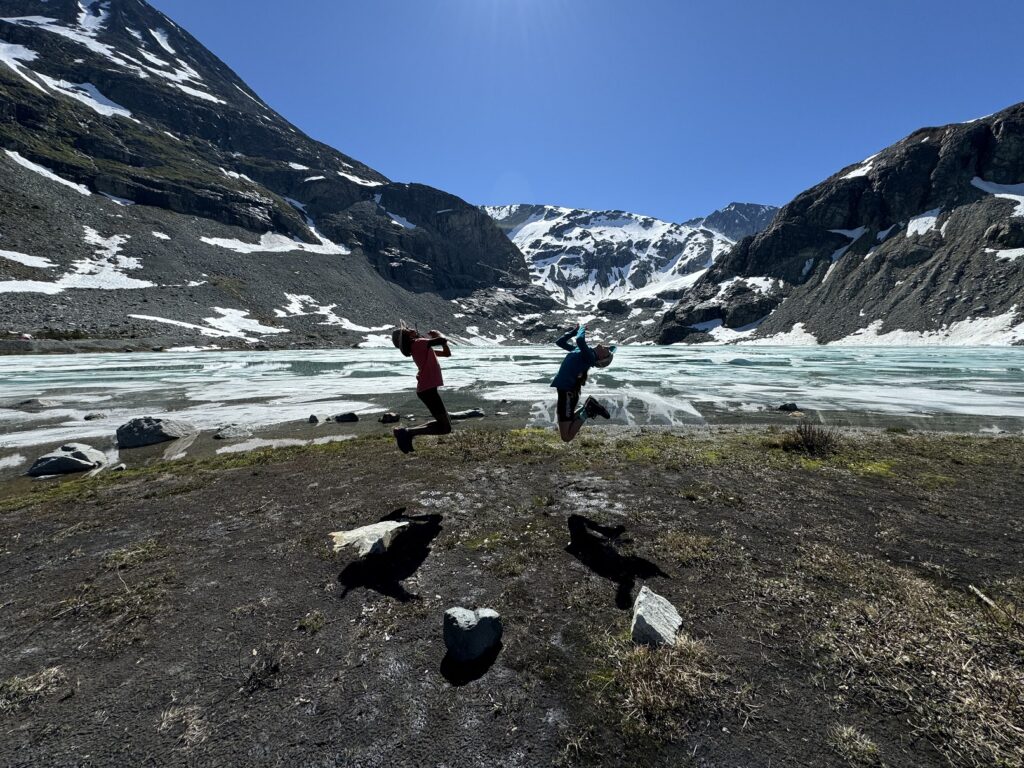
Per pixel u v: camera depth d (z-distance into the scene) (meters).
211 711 2.93
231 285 114.88
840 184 160.38
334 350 89.94
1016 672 3.06
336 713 2.90
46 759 2.60
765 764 2.52
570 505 6.50
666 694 2.97
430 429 6.08
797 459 8.97
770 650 3.40
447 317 172.88
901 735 2.67
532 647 3.48
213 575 4.65
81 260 98.38
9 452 12.17
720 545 5.12
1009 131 130.88
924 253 119.31
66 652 3.49
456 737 2.72
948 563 4.65
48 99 147.50
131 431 13.03
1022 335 82.88
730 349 99.56
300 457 9.92
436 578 4.53
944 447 9.95
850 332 113.00
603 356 5.81
